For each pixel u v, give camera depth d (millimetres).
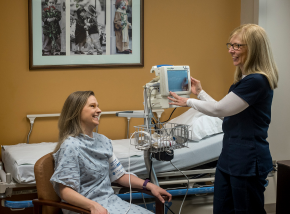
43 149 2389
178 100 1815
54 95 2906
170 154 1917
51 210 1631
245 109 1631
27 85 2846
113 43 2980
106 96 3020
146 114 1878
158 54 3109
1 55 2773
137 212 1593
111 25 2959
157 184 1964
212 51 3221
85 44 2920
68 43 2883
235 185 1646
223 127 1772
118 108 3053
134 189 1789
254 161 1617
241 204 1641
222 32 3227
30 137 2873
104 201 1604
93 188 1622
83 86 2959
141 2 2996
